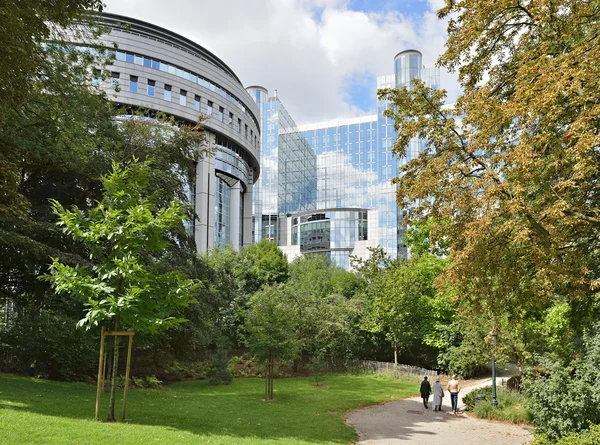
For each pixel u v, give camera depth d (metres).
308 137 130.25
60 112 20.25
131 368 29.23
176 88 60.75
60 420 11.50
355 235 106.19
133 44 57.53
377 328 36.81
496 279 13.99
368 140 123.81
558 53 13.05
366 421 18.30
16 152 18.39
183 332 25.44
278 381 32.31
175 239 27.12
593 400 12.58
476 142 12.17
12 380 17.69
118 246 12.88
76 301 21.59
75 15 18.05
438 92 14.41
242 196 82.88
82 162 22.36
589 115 10.27
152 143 26.75
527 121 11.11
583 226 12.95
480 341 24.84
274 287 37.19
